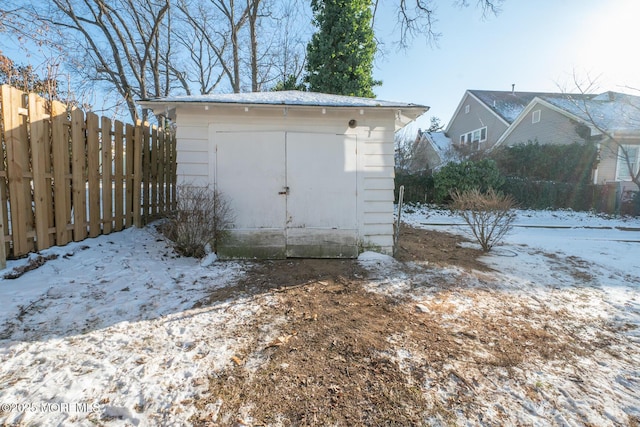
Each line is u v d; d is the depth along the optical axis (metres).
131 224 5.91
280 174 5.09
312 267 4.78
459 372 2.37
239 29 15.89
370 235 5.38
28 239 3.97
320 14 13.46
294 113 5.06
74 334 2.69
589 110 15.65
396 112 5.17
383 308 3.47
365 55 13.14
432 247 6.46
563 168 14.36
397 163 16.92
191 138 4.96
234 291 3.78
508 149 15.48
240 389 2.12
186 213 4.88
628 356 2.68
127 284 3.75
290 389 2.13
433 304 3.62
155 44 16.41
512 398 2.12
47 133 4.20
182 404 1.96
